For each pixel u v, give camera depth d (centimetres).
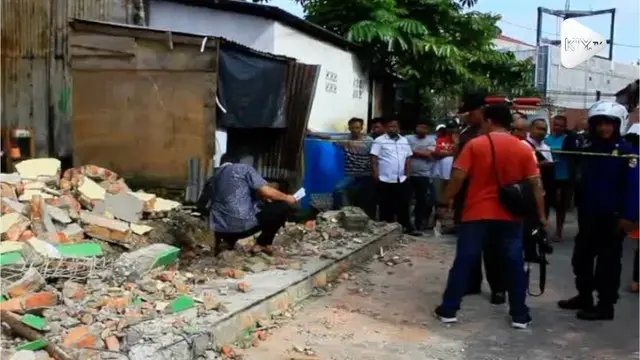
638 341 553
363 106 1503
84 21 808
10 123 1005
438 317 597
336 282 708
